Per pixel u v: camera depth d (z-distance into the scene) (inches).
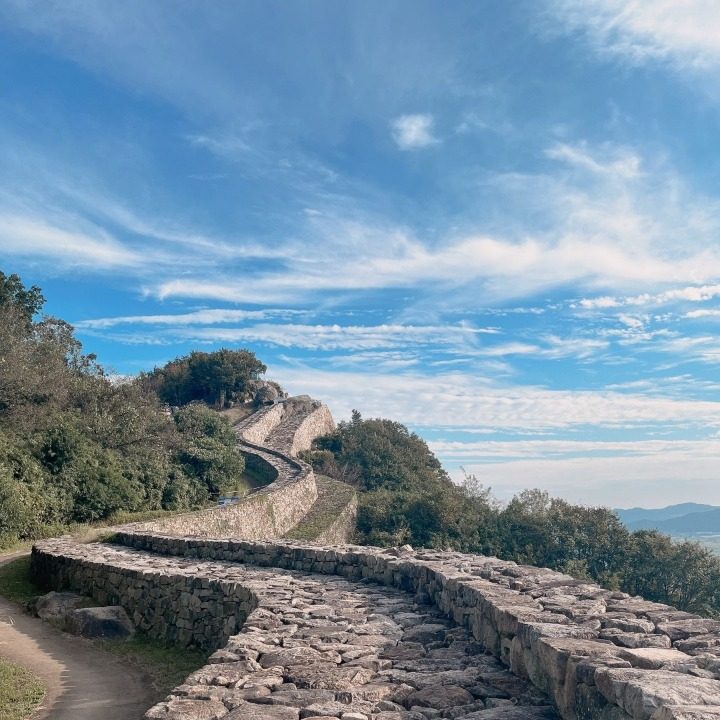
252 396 2551.7
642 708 154.4
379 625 319.3
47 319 1515.7
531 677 225.8
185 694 221.3
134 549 678.5
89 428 1160.8
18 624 512.7
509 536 1331.2
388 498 1496.1
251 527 1105.4
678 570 1253.1
